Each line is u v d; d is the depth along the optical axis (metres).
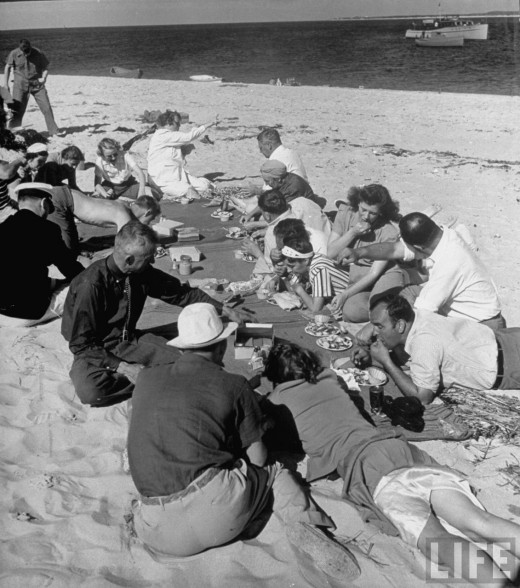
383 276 4.98
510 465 3.44
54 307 5.21
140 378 3.02
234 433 3.01
